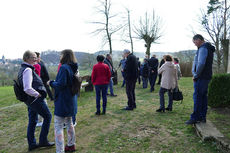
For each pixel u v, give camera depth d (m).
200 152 2.70
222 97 4.52
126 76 5.14
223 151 2.60
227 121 3.63
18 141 3.75
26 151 3.25
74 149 3.04
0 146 3.56
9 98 9.99
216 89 4.61
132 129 3.81
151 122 4.12
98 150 3.03
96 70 4.78
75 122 4.28
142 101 6.36
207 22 13.84
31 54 2.99
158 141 3.20
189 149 2.82
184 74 17.70
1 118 5.46
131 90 5.23
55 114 2.80
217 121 3.65
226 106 4.60
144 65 8.98
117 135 3.57
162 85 4.79
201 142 2.95
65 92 2.77
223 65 12.63
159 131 3.61
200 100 3.50
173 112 4.79
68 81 2.76
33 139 3.29
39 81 3.10
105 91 4.97
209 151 2.69
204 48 3.31
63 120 2.87
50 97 7.06
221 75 4.56
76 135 3.71
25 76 2.83
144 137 3.39
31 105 3.03
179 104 5.61
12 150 3.36
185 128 3.64
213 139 2.87
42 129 3.26
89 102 6.75
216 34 13.52
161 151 2.84
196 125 3.40
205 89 3.44
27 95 2.96
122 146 3.12
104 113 5.04
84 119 4.69
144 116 4.60
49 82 2.79
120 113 5.00
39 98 3.05
